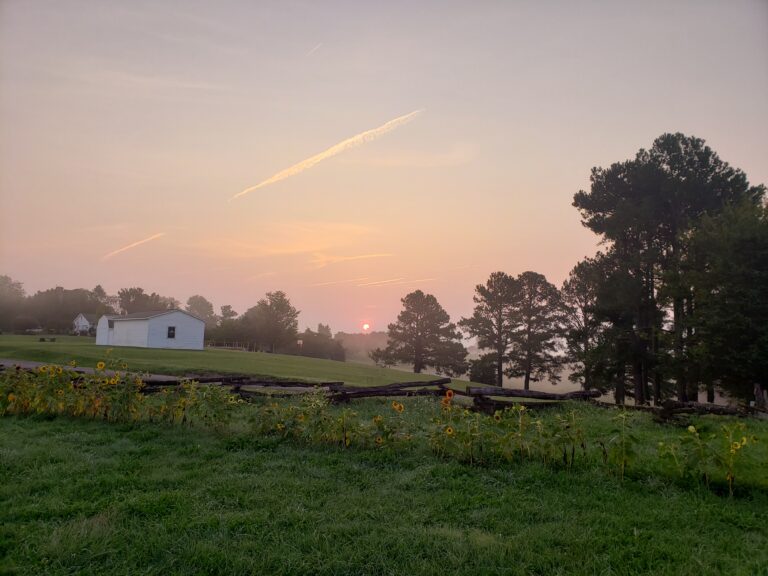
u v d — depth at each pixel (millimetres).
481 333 55125
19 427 9117
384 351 66562
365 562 4031
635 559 4109
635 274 34031
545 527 4762
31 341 57250
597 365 35656
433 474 6578
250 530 4551
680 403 11086
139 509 4945
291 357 45750
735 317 23875
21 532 4359
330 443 8172
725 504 5547
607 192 36531
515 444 7148
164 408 9539
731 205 29734
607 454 7277
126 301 135750
